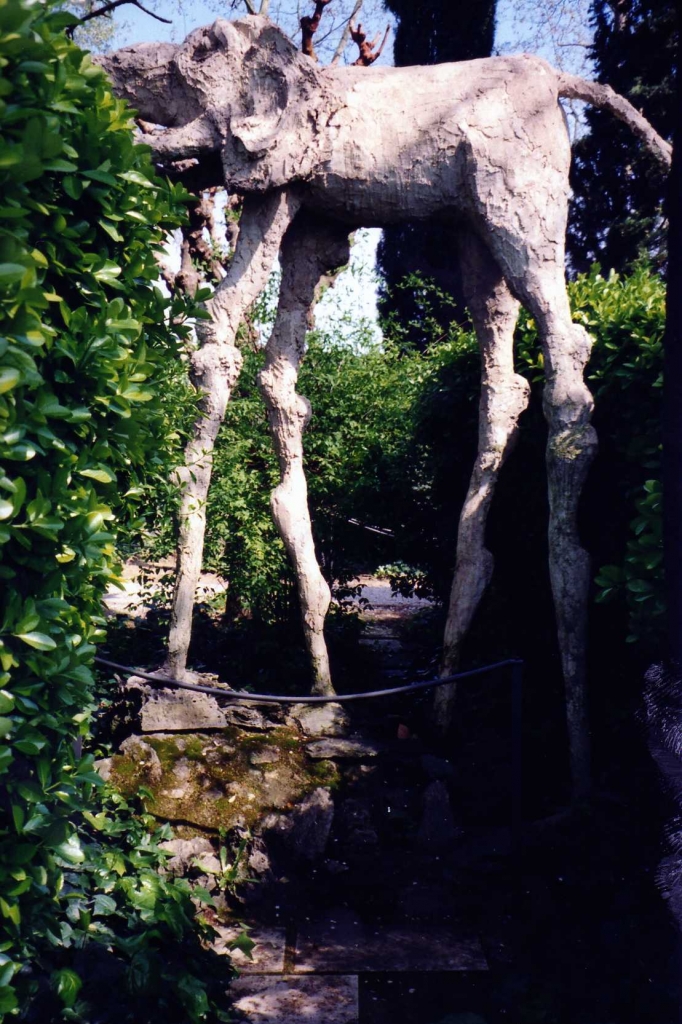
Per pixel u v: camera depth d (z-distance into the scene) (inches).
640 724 93.0
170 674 171.9
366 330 264.4
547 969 119.1
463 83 169.2
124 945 100.3
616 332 172.9
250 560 237.5
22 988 84.9
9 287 66.0
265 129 160.4
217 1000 109.6
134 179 91.2
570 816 150.9
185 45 165.0
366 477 244.1
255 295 171.3
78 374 83.1
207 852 142.5
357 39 306.8
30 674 79.0
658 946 116.6
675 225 100.7
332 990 116.0
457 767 171.6
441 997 115.2
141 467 106.3
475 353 216.2
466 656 224.4
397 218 174.7
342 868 146.0
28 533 76.2
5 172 68.3
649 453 151.3
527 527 205.6
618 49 393.7
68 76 78.9
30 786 76.9
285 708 175.9
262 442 254.1
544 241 166.9
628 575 139.2
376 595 401.7
